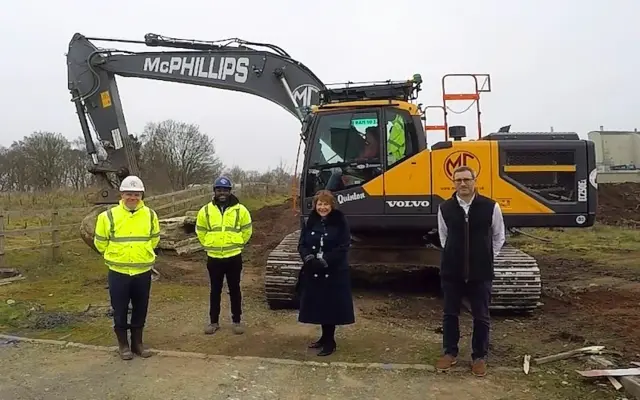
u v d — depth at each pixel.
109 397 4.96
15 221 19.31
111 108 11.66
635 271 11.80
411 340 6.59
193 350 6.31
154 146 46.66
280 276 8.05
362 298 8.87
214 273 6.88
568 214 7.78
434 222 7.95
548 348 6.28
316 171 8.34
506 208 7.82
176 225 14.54
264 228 20.20
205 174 47.84
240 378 5.36
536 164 7.84
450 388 5.09
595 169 7.84
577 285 10.31
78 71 11.76
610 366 5.36
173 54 11.52
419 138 8.05
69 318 7.65
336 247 5.99
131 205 6.00
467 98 8.80
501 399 4.84
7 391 5.11
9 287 9.92
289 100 10.95
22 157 46.66
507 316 7.98
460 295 5.57
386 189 8.05
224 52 11.31
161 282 10.47
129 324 6.07
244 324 7.41
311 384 5.22
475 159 7.86
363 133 8.22
